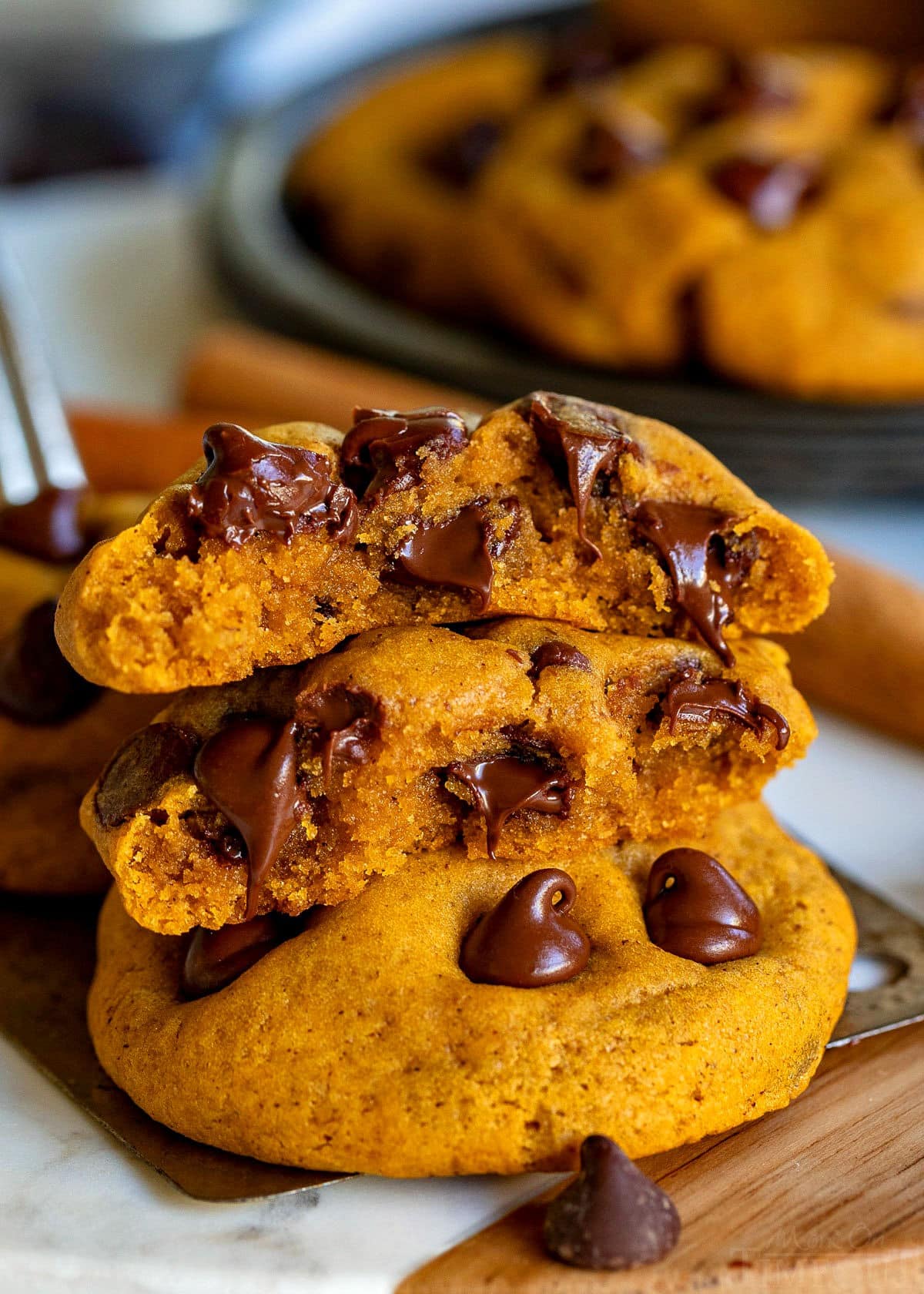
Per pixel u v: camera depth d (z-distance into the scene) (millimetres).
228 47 537
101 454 310
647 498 219
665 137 382
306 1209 199
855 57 426
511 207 373
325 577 212
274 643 211
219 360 357
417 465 214
